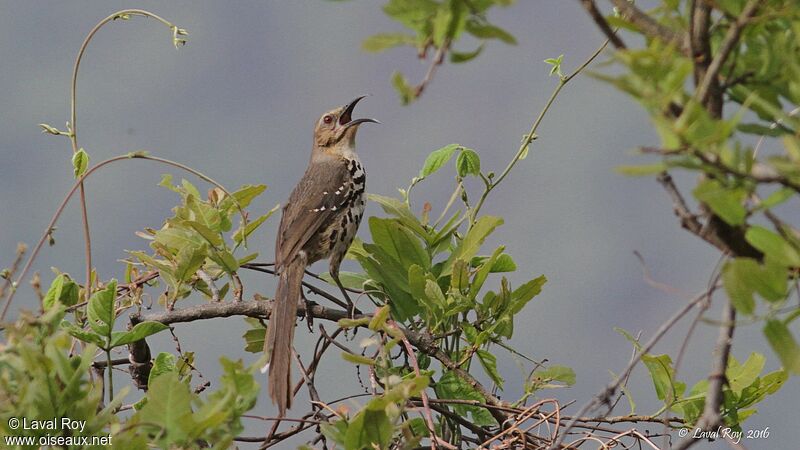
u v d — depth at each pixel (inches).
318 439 363.3
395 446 353.4
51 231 349.4
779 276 228.4
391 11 222.7
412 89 222.2
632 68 218.1
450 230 406.6
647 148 213.3
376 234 402.6
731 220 220.4
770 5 233.6
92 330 346.3
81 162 394.6
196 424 270.4
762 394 359.6
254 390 276.1
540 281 384.2
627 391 362.9
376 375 372.2
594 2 237.1
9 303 309.9
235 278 396.2
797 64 234.7
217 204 403.5
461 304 381.4
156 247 393.7
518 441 368.5
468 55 224.2
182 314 392.5
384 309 318.3
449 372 393.4
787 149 217.0
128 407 355.3
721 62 224.4
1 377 281.7
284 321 404.2
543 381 386.3
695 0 234.2
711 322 234.7
